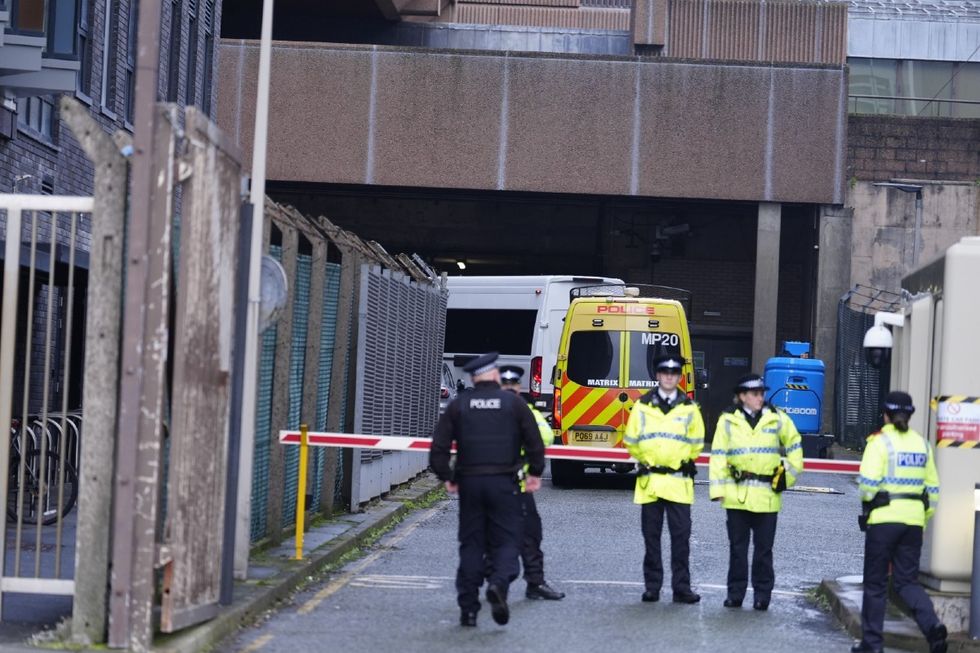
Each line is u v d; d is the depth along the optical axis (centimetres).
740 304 8569
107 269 1762
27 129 4044
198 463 1867
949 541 2147
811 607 2494
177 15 5409
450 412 2166
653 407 2469
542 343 6638
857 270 7706
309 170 7525
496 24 10094
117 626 1739
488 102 7538
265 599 2227
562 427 4844
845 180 7525
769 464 2417
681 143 7525
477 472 2144
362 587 2533
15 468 3184
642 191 7538
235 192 1984
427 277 5084
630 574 2809
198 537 1888
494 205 8656
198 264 1819
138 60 1745
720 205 8238
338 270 3409
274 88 7525
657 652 1989
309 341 3084
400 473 4381
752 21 8362
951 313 2144
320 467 3403
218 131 1877
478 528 2159
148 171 1741
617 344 4831
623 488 4941
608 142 7544
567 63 7544
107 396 1762
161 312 1739
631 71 7538
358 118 7519
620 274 8638
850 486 5444
